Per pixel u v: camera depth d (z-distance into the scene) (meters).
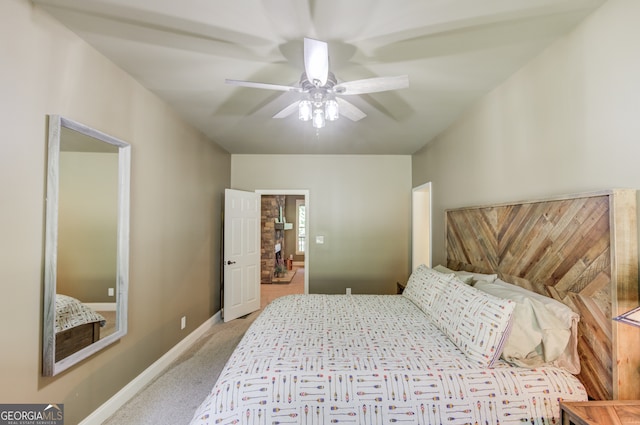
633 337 1.27
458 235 2.86
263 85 1.76
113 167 2.00
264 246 6.79
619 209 1.26
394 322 2.07
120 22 1.56
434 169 3.69
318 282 4.69
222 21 1.54
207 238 3.69
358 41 1.70
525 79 1.96
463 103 2.62
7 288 1.33
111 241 1.98
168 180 2.73
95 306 1.84
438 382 1.35
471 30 1.60
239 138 3.75
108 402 1.96
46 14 1.50
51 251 1.51
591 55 1.45
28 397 1.42
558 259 1.60
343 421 1.29
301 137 3.71
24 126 1.40
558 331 1.44
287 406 1.30
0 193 1.30
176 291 2.89
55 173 1.53
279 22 1.55
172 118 2.79
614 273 1.27
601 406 1.13
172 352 2.80
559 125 1.66
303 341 1.75
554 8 1.42
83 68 1.73
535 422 1.29
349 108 2.16
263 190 4.68
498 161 2.26
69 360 1.62
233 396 1.31
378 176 4.70
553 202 1.65
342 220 4.70
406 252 4.67
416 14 1.47
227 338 3.38
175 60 1.94
